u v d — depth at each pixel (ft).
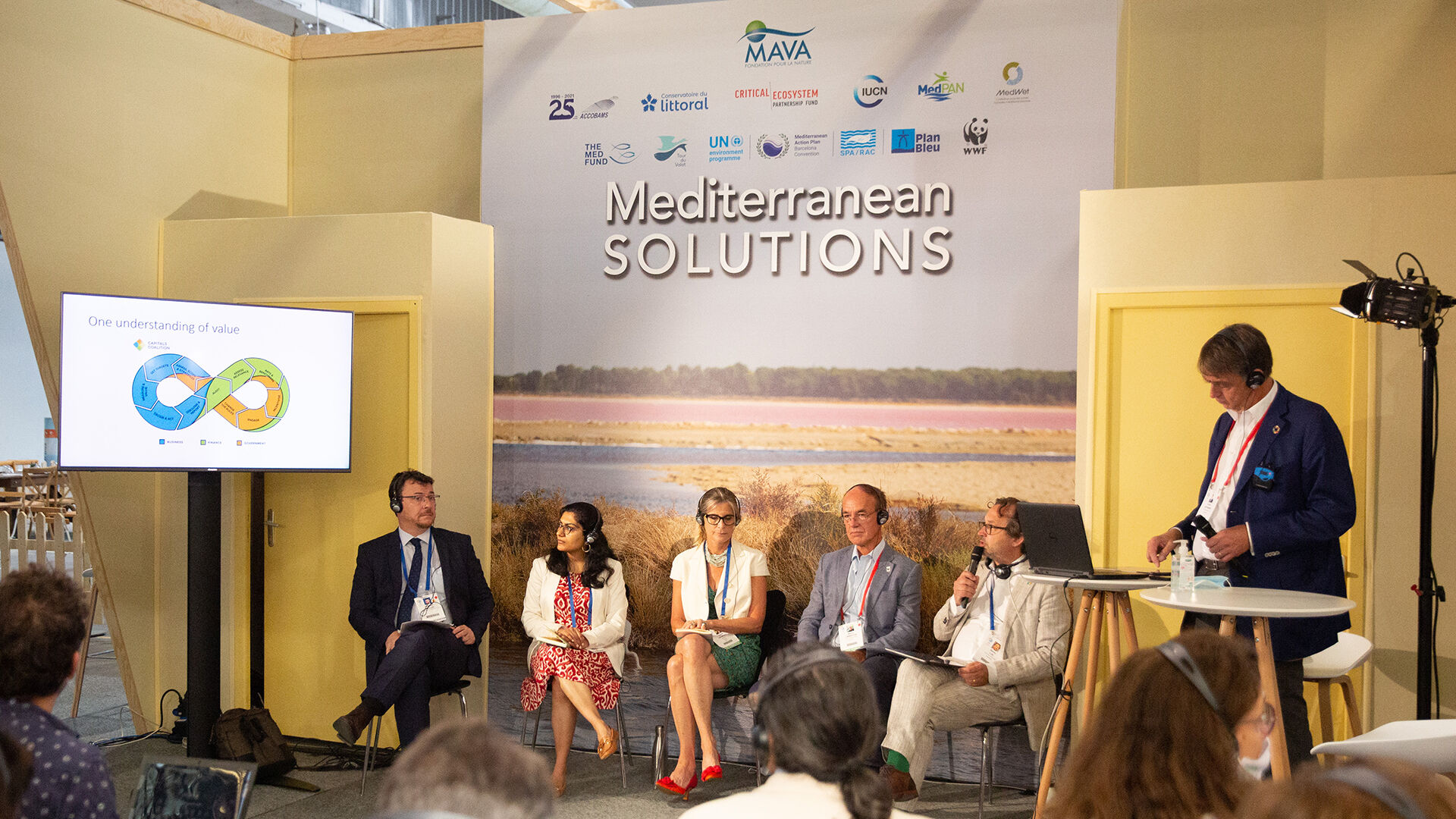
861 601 14.08
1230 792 4.69
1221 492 11.76
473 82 17.74
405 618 14.37
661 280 16.29
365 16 24.25
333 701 15.79
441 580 14.61
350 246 15.76
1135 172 15.21
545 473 16.63
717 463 16.05
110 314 13.70
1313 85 14.60
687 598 14.48
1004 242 15.08
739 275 16.02
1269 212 12.97
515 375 16.76
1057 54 14.90
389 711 15.39
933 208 15.34
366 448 15.70
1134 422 13.37
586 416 16.52
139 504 16.22
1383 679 12.57
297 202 18.65
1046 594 12.89
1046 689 12.81
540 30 16.76
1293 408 11.43
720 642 13.94
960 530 15.19
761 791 4.64
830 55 15.74
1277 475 11.30
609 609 14.39
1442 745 7.32
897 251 15.47
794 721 4.58
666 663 15.81
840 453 15.64
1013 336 15.05
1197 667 4.88
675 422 16.20
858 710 4.60
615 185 16.46
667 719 14.08
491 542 16.71
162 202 16.74
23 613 6.00
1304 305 12.87
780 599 14.71
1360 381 12.63
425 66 17.98
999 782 14.40
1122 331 13.43
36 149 15.08
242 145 17.90
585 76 16.60
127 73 16.22
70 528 26.02
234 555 16.10
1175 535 11.82
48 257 15.31
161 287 16.65
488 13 25.57
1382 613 12.57
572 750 15.88
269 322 14.60
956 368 15.24
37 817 5.59
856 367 15.60
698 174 16.17
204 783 6.94
